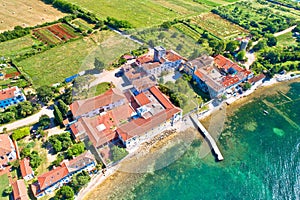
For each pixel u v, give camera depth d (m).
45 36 132.88
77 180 65.44
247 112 93.56
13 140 77.00
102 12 159.12
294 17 161.62
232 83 96.62
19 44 125.50
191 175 71.75
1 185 66.06
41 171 69.75
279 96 101.75
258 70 109.38
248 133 85.50
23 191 63.00
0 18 148.75
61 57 117.25
